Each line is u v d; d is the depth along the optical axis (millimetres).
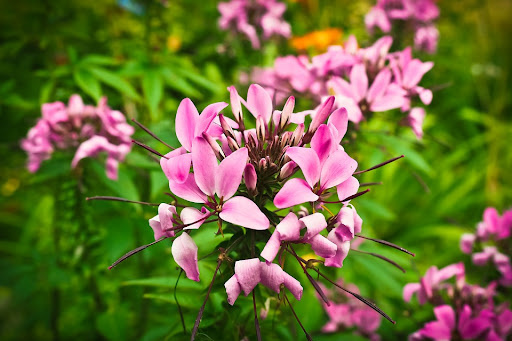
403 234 817
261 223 262
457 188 911
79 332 577
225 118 287
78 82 461
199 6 809
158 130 421
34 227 684
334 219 285
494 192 889
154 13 565
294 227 264
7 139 605
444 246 823
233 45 690
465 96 1059
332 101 288
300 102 470
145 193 472
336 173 280
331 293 483
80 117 434
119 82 471
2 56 572
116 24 687
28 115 592
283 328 366
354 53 403
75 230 510
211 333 328
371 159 470
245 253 302
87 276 503
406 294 399
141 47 564
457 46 1002
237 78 638
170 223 272
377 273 437
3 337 672
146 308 487
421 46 643
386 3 581
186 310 355
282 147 289
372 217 783
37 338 679
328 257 269
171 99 605
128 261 442
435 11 590
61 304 599
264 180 286
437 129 910
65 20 579
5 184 694
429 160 885
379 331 465
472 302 392
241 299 330
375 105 368
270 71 501
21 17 554
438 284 404
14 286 515
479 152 1027
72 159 443
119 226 406
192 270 265
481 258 437
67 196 480
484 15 1043
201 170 271
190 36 760
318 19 825
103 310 505
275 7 685
